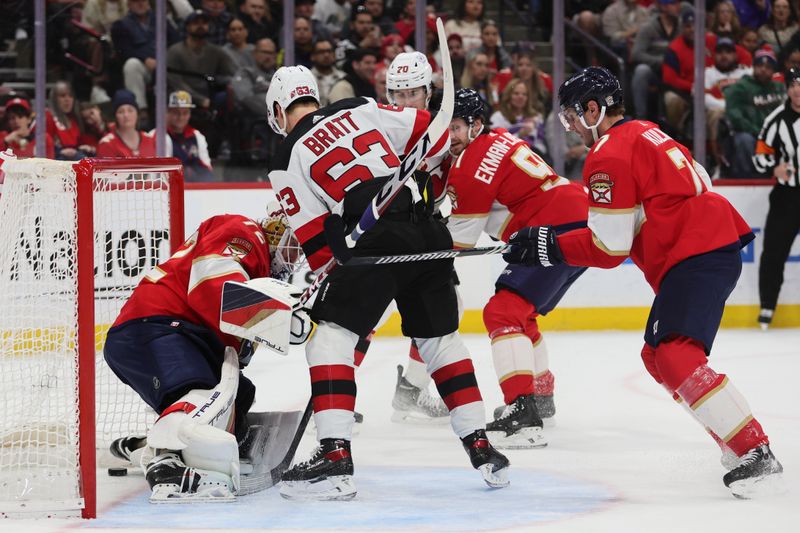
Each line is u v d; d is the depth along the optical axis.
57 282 9.12
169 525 7.98
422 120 9.38
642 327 22.66
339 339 8.89
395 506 8.64
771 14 24.09
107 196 11.55
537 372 12.59
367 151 8.95
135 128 22.58
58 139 22.47
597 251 9.39
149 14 22.81
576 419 13.20
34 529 7.85
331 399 8.82
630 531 7.80
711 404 8.94
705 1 23.91
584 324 22.52
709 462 10.49
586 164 9.50
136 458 9.72
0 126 22.47
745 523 8.01
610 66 24.55
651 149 9.34
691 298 9.12
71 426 9.57
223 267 9.00
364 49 23.39
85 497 8.15
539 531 7.81
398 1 23.39
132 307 9.33
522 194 12.05
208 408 8.73
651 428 12.55
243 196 21.47
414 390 12.90
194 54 22.75
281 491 8.89
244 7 22.88
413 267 9.00
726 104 24.16
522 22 24.25
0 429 9.46
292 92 9.30
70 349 9.04
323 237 8.87
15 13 23.02
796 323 23.08
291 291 8.60
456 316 9.33
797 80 21.64
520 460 10.70
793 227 22.05
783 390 15.21
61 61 22.62
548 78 23.97
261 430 9.72
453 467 10.37
